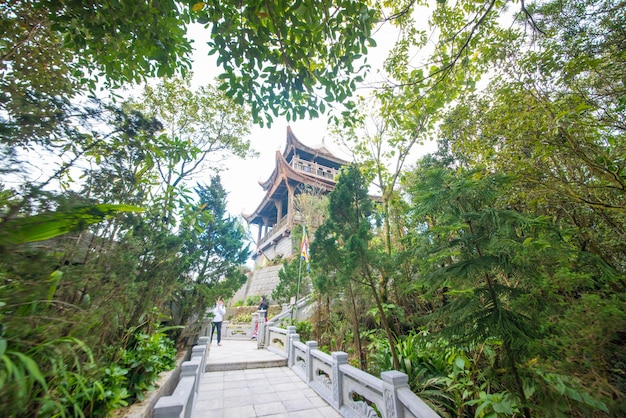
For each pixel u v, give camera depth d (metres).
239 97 2.63
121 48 2.52
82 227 1.23
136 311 3.00
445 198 2.36
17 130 1.28
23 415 1.26
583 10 2.68
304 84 2.49
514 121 2.97
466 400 3.08
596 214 2.91
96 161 1.82
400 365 3.66
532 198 3.03
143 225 2.96
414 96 4.84
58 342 1.25
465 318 2.16
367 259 3.44
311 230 12.55
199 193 6.61
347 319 5.64
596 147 2.54
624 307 1.53
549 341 1.68
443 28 4.05
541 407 1.72
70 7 1.96
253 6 2.00
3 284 1.15
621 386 1.43
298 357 5.70
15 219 1.03
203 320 5.76
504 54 3.40
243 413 3.59
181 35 2.53
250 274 21.56
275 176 21.00
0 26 2.11
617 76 2.53
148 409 2.42
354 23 2.23
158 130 2.23
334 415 3.53
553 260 1.91
